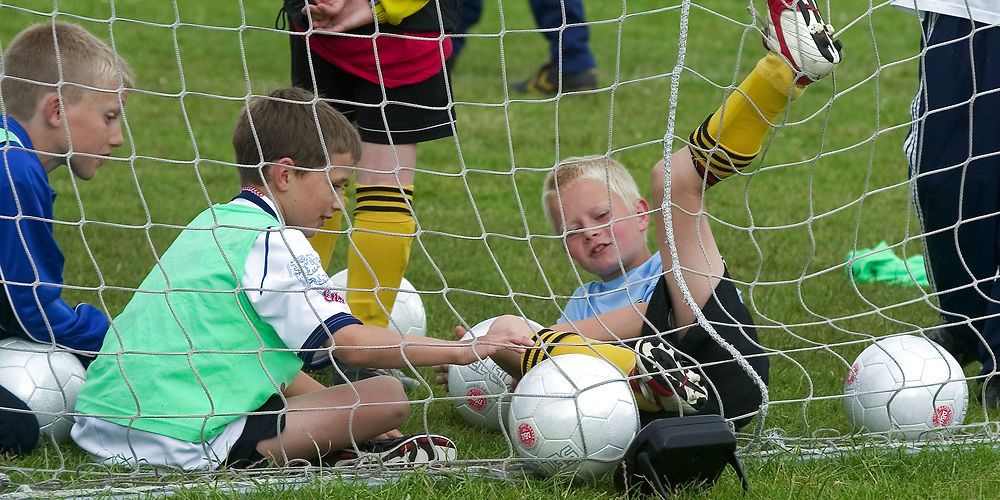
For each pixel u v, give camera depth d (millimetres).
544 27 38406
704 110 37094
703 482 10812
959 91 14258
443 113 15047
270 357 11953
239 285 11711
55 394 12359
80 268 19875
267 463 11742
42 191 12523
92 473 11164
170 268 12242
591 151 32094
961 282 14938
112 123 13164
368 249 14609
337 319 11695
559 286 20094
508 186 28578
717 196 27359
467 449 12859
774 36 12266
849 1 54281
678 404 11742
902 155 32281
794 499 10688
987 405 14156
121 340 11945
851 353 16344
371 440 12570
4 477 10906
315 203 12695
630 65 43188
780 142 33281
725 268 13156
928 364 12906
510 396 12695
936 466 11680
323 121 12594
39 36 12828
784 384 14922
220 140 32469
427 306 18578
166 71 39938
